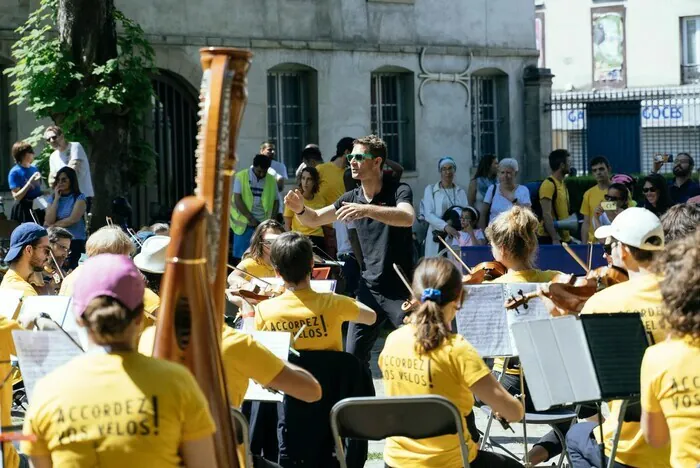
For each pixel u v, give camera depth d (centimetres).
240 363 489
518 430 875
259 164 1477
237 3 1888
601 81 4022
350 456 639
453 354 505
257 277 798
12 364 581
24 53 1435
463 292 528
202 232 357
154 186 1806
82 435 349
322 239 1372
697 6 3844
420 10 2152
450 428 496
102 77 1414
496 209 1409
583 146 2706
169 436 350
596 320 464
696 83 3866
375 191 830
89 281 357
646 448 494
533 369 467
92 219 1414
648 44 3931
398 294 829
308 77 2002
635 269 523
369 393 629
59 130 1365
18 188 1370
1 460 517
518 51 2320
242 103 382
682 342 418
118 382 352
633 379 464
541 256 1162
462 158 2228
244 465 511
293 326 629
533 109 2345
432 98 2172
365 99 2061
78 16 1408
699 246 421
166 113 1825
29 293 725
